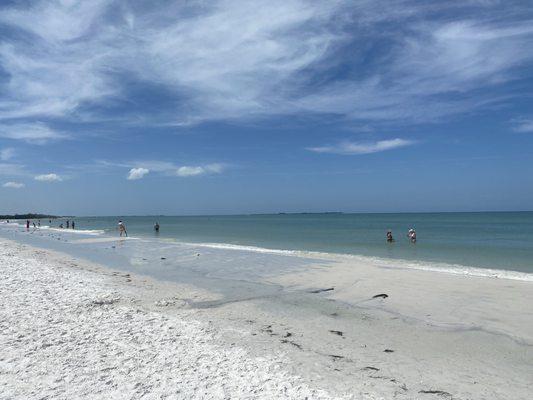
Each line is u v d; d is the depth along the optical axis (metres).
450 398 6.73
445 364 8.20
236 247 31.86
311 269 19.61
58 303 12.18
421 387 7.13
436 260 22.45
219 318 11.45
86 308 11.77
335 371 7.75
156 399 6.27
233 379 7.12
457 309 12.03
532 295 13.19
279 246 32.53
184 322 10.74
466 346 9.22
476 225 71.25
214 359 8.07
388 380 7.39
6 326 9.70
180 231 62.12
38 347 8.38
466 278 16.25
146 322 10.51
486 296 13.26
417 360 8.41
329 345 9.27
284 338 9.72
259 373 7.43
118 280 17.25
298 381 7.17
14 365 7.44
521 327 10.32
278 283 16.66
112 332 9.54
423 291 14.23
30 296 12.97
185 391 6.57
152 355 8.16
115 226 90.94
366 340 9.65
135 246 34.12
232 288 15.80
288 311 12.34
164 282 17.12
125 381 6.89
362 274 17.69
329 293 14.67
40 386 6.63
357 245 32.56
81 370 7.30
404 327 10.65
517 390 7.04
